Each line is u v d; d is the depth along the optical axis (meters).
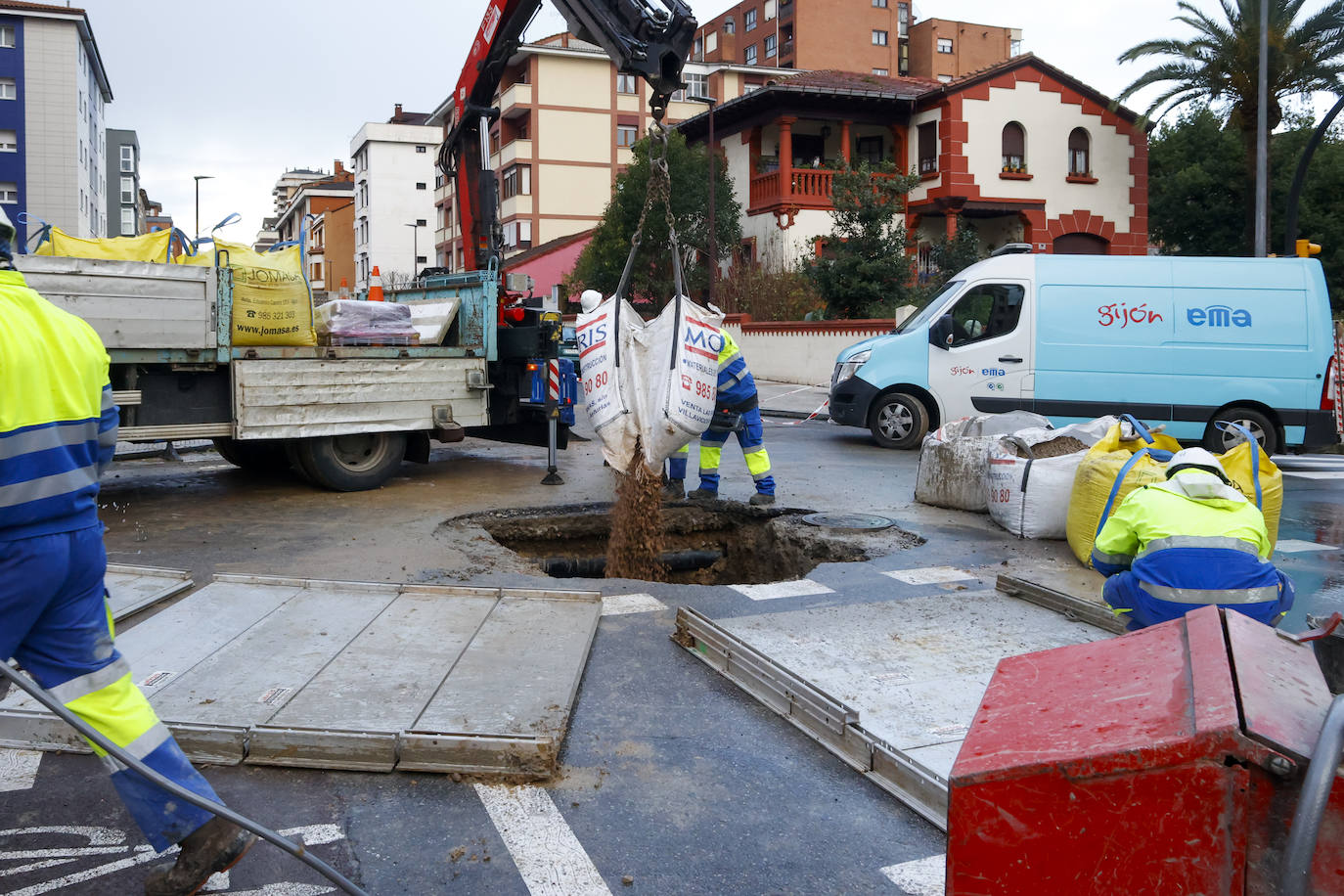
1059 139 29.94
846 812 3.45
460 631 4.98
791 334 23.64
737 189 32.06
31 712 3.80
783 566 7.89
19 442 2.45
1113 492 6.18
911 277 24.45
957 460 8.72
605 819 3.36
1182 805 1.71
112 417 2.77
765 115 30.12
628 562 7.36
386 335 9.37
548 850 3.15
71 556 2.57
